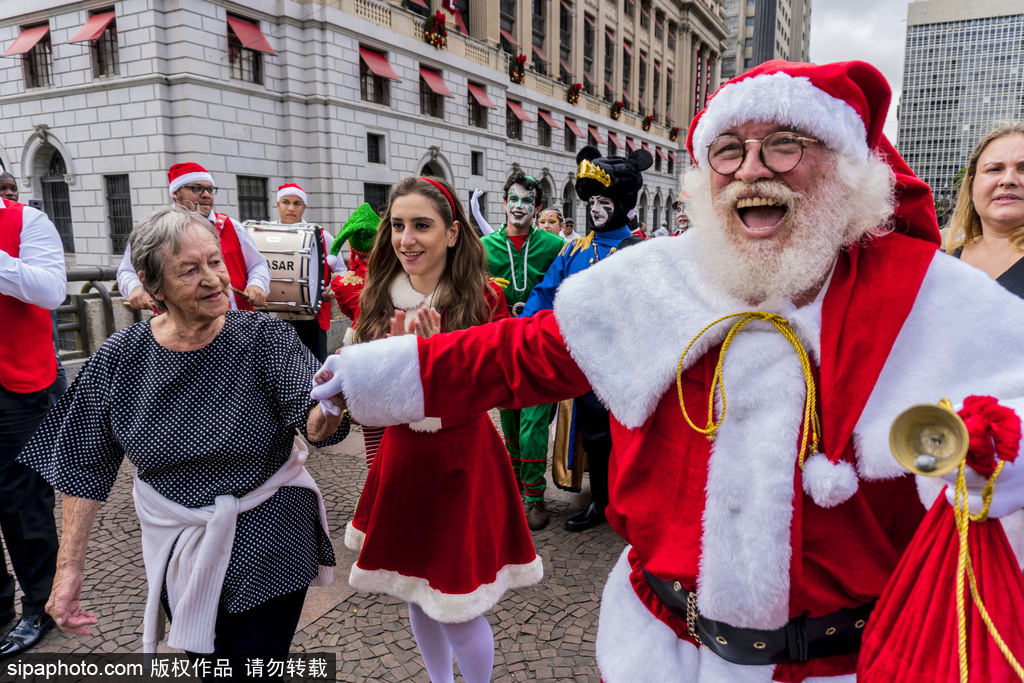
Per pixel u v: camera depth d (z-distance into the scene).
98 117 14.23
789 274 0.96
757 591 0.96
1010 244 2.27
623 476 1.15
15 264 2.15
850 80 0.98
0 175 3.65
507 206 3.78
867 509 0.96
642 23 35.62
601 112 30.80
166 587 1.53
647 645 1.16
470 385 1.23
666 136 40.16
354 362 1.23
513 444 3.49
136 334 1.58
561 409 3.58
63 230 16.03
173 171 4.04
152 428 1.50
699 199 1.11
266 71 14.87
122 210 14.72
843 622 1.00
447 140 19.80
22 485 2.30
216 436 1.50
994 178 2.24
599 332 1.14
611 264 1.18
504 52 22.42
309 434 1.49
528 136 24.73
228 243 4.04
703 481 1.03
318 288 4.40
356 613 2.56
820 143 0.97
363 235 3.25
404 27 17.88
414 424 1.71
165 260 1.44
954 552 0.85
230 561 1.50
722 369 1.01
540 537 3.26
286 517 1.58
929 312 0.95
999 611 0.82
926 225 1.09
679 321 1.05
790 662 1.02
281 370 1.54
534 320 1.25
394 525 1.83
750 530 0.96
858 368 0.94
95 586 2.74
